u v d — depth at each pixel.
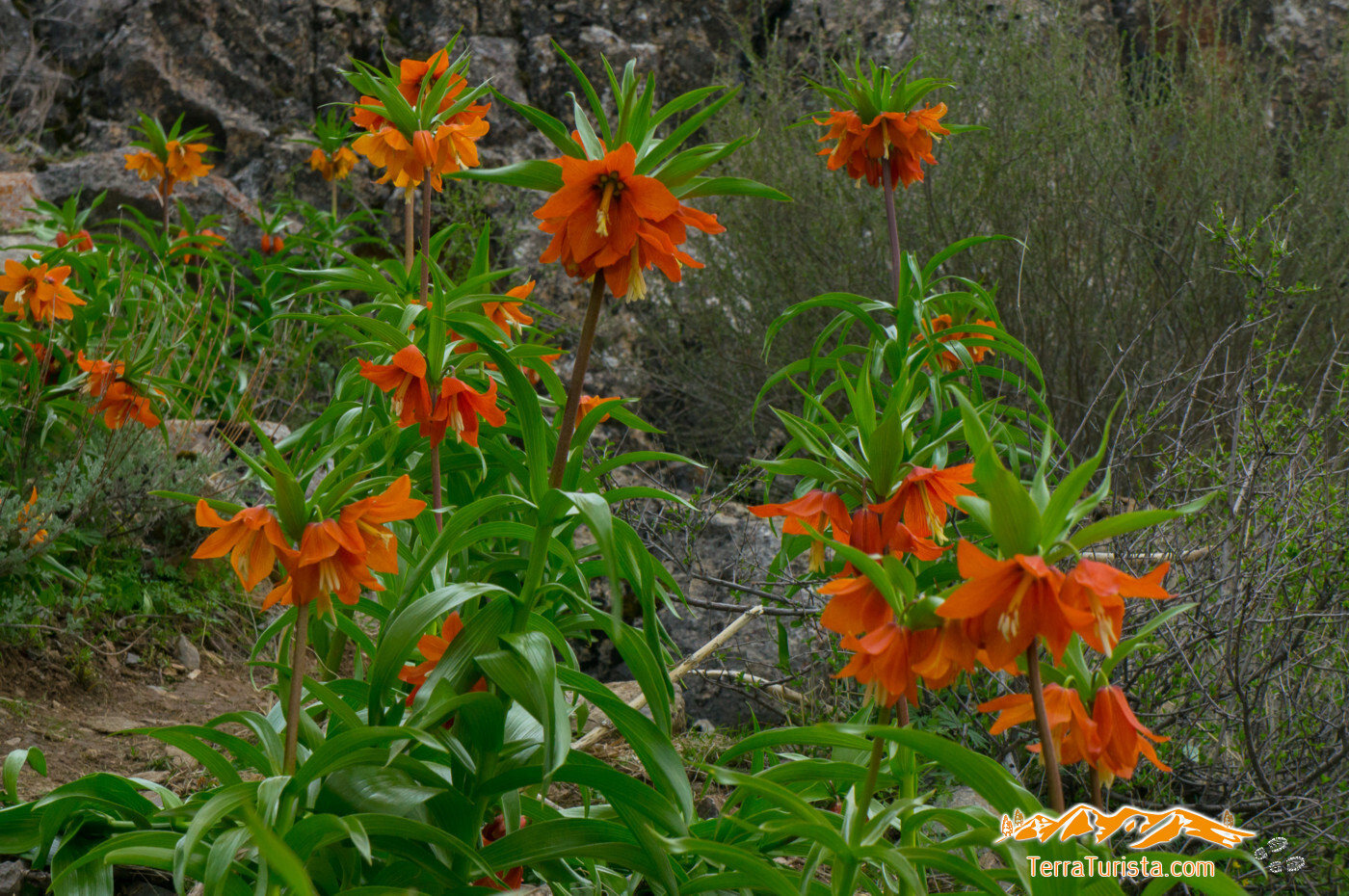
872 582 1.12
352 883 1.48
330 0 6.71
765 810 1.59
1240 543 2.40
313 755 1.26
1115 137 5.04
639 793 1.37
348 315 1.99
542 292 6.20
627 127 1.49
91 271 3.97
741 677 3.11
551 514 1.42
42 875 1.73
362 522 1.30
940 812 1.19
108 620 3.09
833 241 5.30
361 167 6.47
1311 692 2.43
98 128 6.39
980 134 5.04
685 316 5.91
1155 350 4.54
